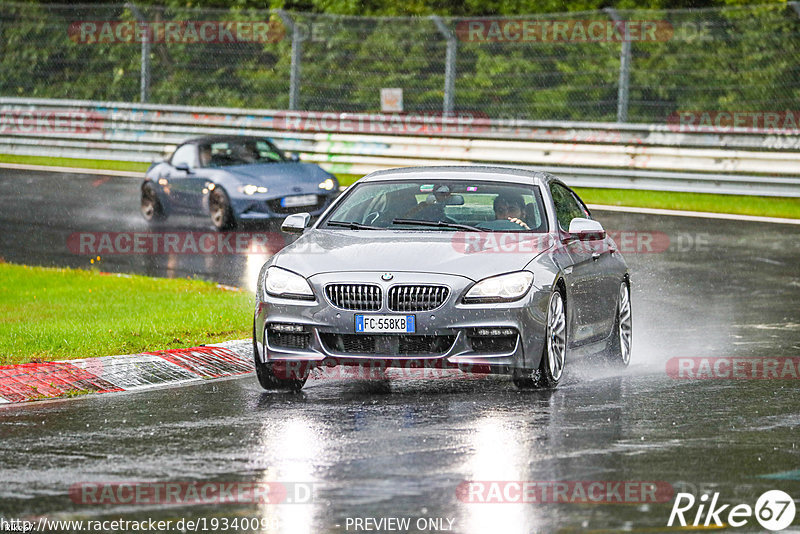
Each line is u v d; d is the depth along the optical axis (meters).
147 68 98.81
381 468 23.03
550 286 31.42
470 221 34.03
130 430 27.00
